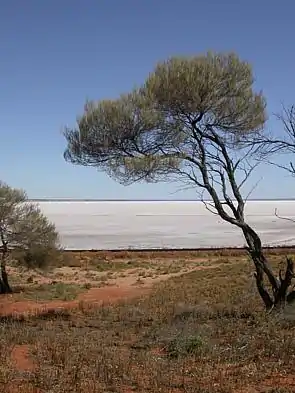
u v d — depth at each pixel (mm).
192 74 15391
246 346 11547
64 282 35844
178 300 22469
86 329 16312
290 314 14297
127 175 15758
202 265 43125
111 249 57375
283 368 9680
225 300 21031
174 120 16031
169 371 9742
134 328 15883
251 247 16500
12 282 36031
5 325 16859
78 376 9359
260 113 16375
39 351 11797
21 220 33812
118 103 16031
